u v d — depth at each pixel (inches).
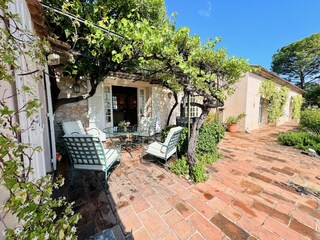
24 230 30.5
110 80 241.3
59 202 40.4
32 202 31.7
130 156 167.3
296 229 75.0
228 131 327.3
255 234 71.6
